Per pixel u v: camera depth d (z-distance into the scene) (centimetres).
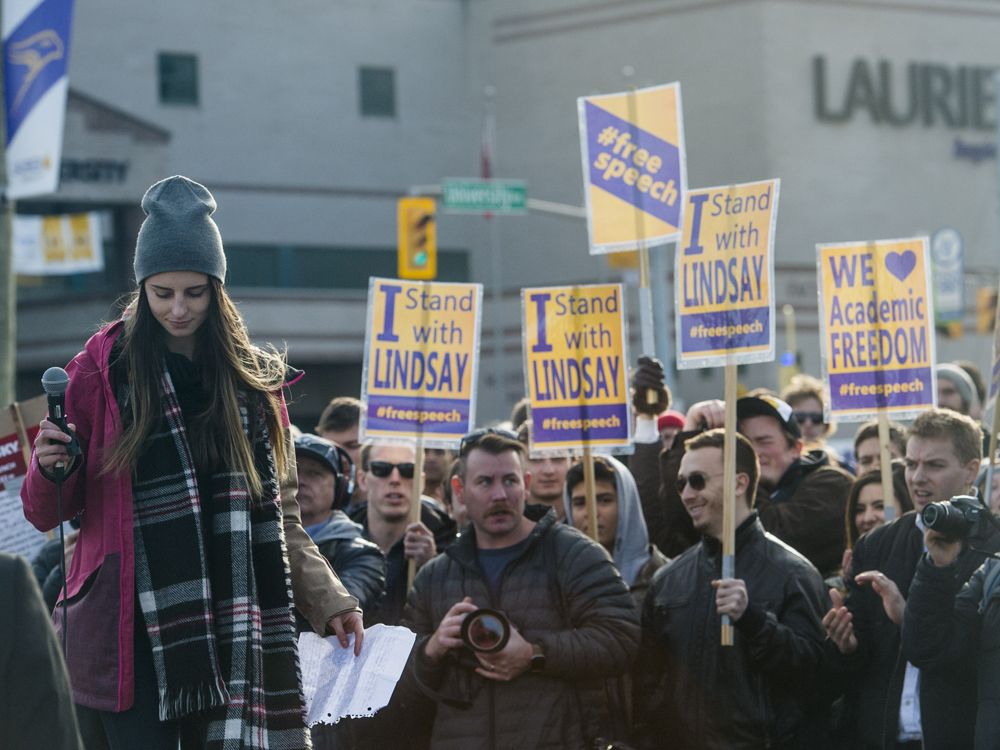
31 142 2334
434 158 10750
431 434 1555
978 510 1183
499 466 1307
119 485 959
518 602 1295
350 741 1410
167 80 10100
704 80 10056
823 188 10031
